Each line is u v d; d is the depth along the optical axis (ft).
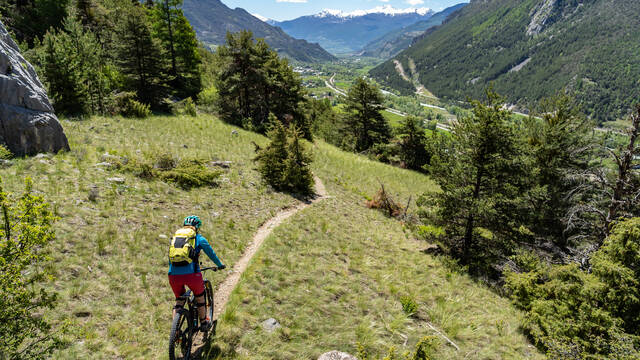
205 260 26.30
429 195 46.16
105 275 20.31
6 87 32.45
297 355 17.95
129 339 16.29
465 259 43.34
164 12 127.03
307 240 35.17
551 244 46.83
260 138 99.04
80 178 31.68
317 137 172.24
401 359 18.99
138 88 98.17
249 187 48.88
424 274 33.71
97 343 15.39
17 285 12.51
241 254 29.12
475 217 42.52
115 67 97.19
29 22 117.19
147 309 18.80
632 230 24.56
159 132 67.92
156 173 40.29
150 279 21.42
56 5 121.49
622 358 20.35
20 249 12.82
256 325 19.54
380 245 40.57
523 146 41.93
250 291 22.79
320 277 27.14
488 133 39.91
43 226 13.60
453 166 43.57
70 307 16.93
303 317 21.22
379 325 22.04
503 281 38.22
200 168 46.26
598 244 39.45
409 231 52.85
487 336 23.90
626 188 42.01
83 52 75.92
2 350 11.95
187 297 15.76
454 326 23.80
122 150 46.32
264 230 36.22
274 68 129.18
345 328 21.11
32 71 39.09
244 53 119.55
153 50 98.63
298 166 54.60
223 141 77.51
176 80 132.98
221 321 19.20
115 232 24.79
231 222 34.04
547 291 29.27
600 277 25.36
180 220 31.09
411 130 134.00
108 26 130.41
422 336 21.91
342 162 101.30
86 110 67.62
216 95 137.08
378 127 163.84
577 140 53.62
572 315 25.09
